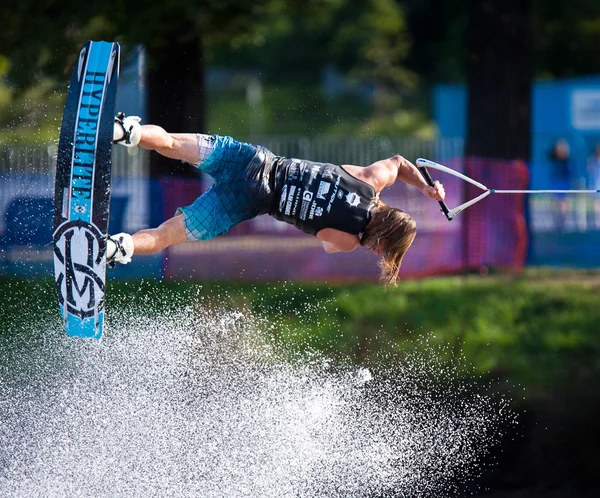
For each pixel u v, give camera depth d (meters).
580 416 33.31
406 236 23.67
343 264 44.72
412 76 151.50
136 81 43.78
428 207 46.16
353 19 145.38
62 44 43.16
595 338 38.03
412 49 148.75
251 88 133.50
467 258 45.69
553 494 31.19
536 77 128.62
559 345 37.56
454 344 38.00
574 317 40.00
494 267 45.88
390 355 37.22
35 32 42.84
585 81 82.38
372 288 43.72
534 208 55.59
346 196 23.75
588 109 81.12
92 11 42.62
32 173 45.62
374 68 148.62
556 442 32.56
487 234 45.78
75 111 22.33
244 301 40.47
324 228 23.81
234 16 51.22
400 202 46.78
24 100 46.06
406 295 43.09
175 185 43.91
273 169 24.03
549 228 54.50
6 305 37.97
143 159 47.25
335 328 39.03
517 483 31.48
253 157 23.83
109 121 22.16
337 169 24.12
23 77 43.50
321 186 23.77
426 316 40.22
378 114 143.88
